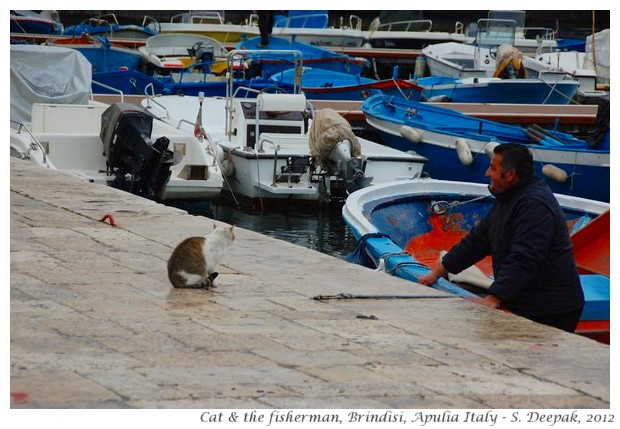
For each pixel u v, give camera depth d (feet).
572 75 100.63
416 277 26.16
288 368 16.57
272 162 54.54
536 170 56.95
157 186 50.52
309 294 22.30
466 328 19.93
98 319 19.02
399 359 17.52
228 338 18.20
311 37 125.70
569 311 21.85
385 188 38.68
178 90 85.20
